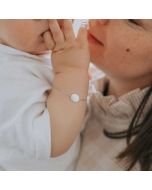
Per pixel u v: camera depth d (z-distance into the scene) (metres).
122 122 0.93
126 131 0.92
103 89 1.00
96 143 0.96
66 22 0.84
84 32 0.86
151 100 0.90
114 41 0.87
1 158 0.88
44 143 0.81
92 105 0.98
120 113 0.93
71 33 0.84
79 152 0.96
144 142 0.88
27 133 0.81
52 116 0.81
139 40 0.86
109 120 0.95
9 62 0.85
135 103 0.91
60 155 0.87
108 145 0.94
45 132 0.81
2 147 0.87
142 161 0.89
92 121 0.99
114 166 0.92
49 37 0.85
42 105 0.83
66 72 0.84
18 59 0.87
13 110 0.81
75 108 0.83
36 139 0.81
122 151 0.91
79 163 0.95
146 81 0.92
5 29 0.85
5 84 0.83
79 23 0.90
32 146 0.81
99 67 0.92
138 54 0.87
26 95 0.82
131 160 0.89
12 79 0.83
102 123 0.97
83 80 0.84
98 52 0.89
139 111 0.90
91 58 0.91
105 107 0.94
